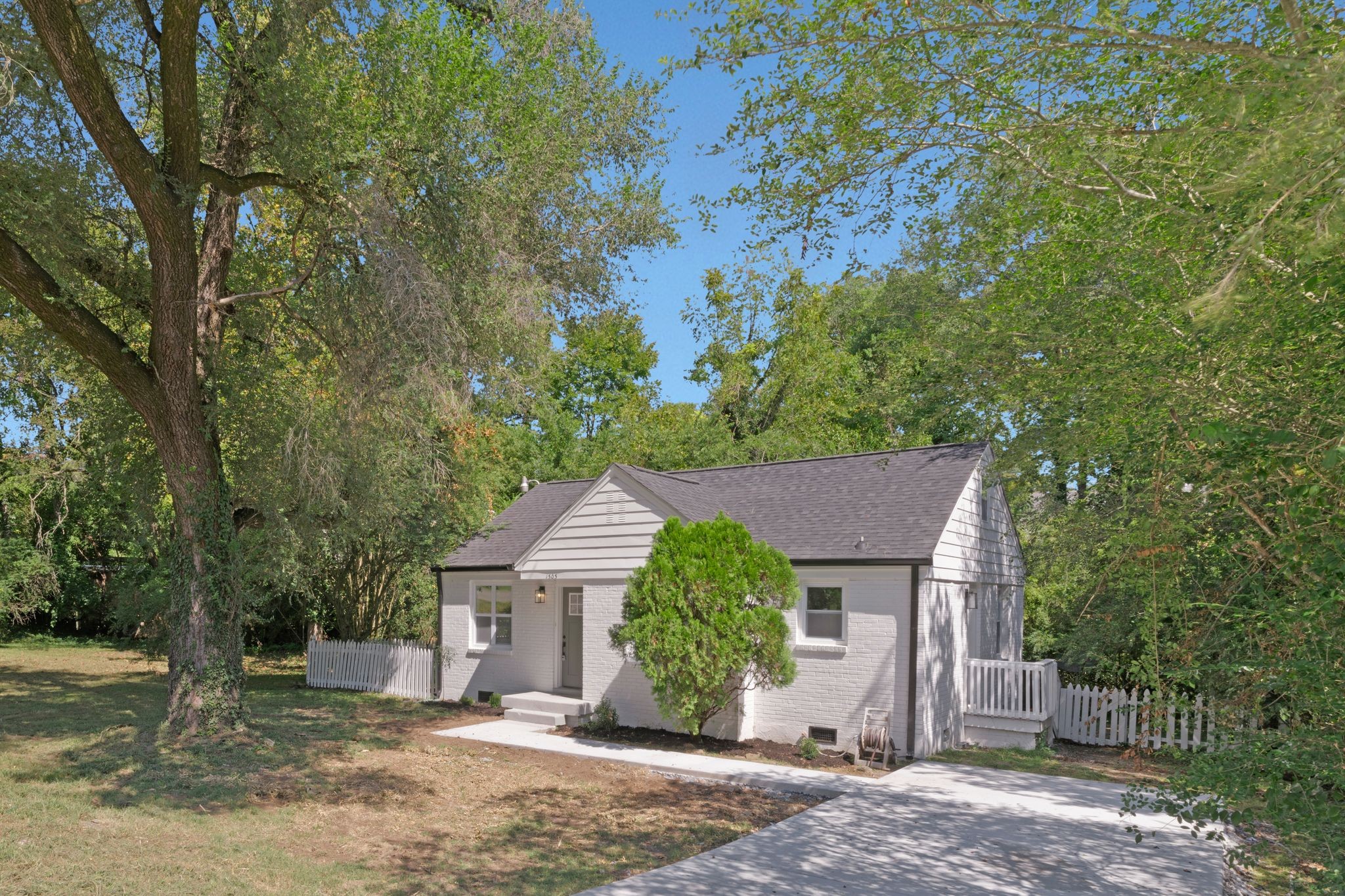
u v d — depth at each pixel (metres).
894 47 6.47
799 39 6.49
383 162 13.34
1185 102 5.33
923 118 6.88
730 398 34.53
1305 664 4.41
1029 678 15.75
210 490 13.81
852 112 6.88
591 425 43.66
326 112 12.93
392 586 25.97
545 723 17.23
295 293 14.75
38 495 27.59
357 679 22.61
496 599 20.36
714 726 15.80
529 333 15.32
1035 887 7.80
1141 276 6.71
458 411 14.48
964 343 8.09
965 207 7.64
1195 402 5.75
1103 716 16.12
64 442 23.36
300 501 16.05
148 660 27.06
